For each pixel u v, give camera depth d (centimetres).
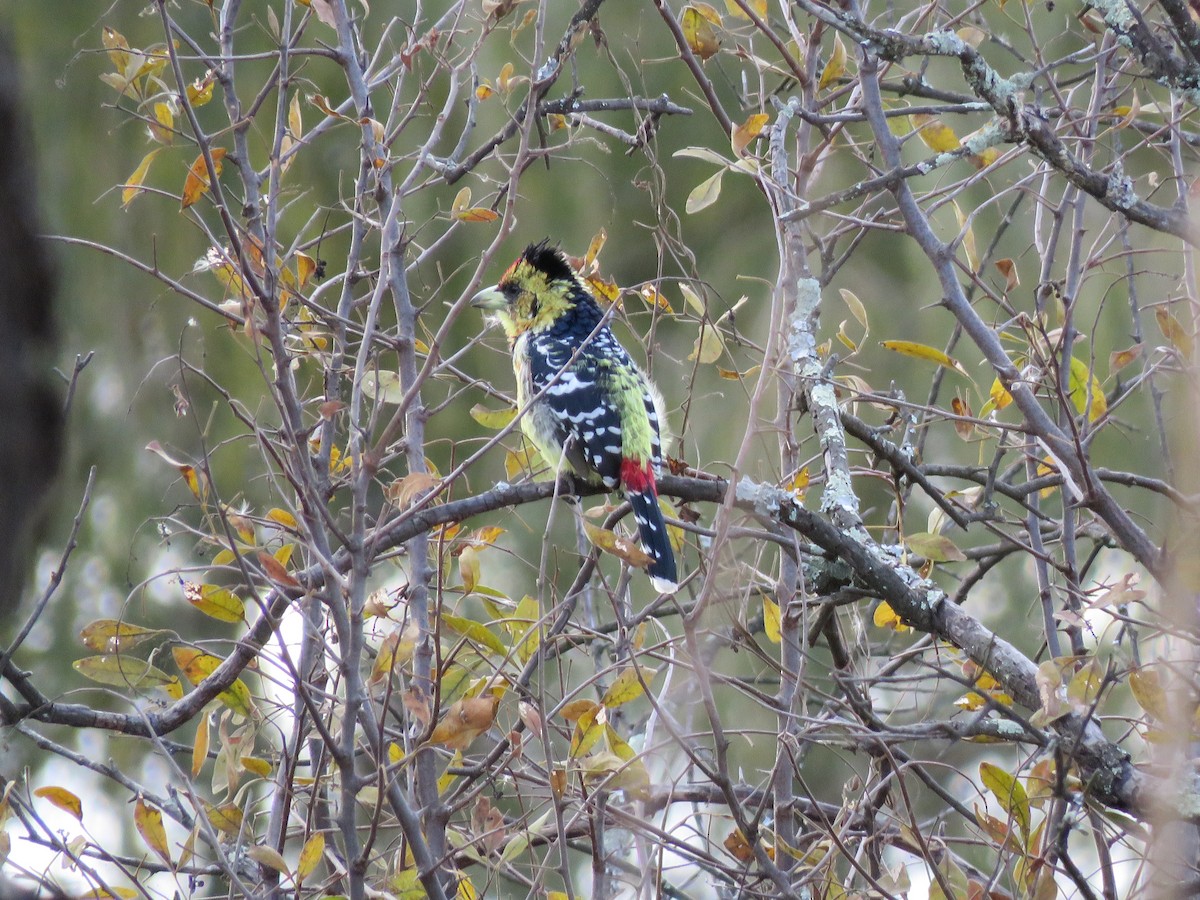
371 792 796
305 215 1585
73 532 713
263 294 674
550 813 894
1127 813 709
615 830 886
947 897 668
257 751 973
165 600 1577
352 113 1414
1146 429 1491
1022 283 1527
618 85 1802
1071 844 1351
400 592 861
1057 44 1477
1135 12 742
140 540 1565
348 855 670
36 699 782
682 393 1728
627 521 1225
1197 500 690
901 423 1021
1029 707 746
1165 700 659
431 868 678
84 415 1606
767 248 1959
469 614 1573
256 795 1015
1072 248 866
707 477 988
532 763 785
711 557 709
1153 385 875
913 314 1836
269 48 1672
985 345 784
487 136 1655
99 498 1612
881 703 1116
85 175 1653
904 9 1329
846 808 812
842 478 853
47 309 358
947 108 768
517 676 844
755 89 1512
